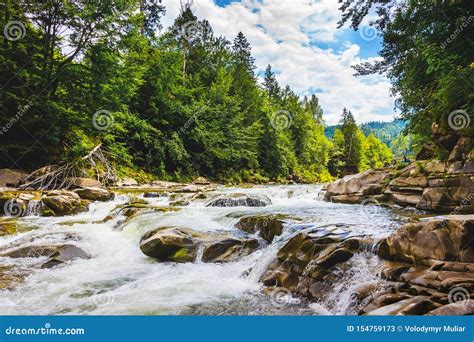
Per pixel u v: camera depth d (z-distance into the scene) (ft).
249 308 15.76
